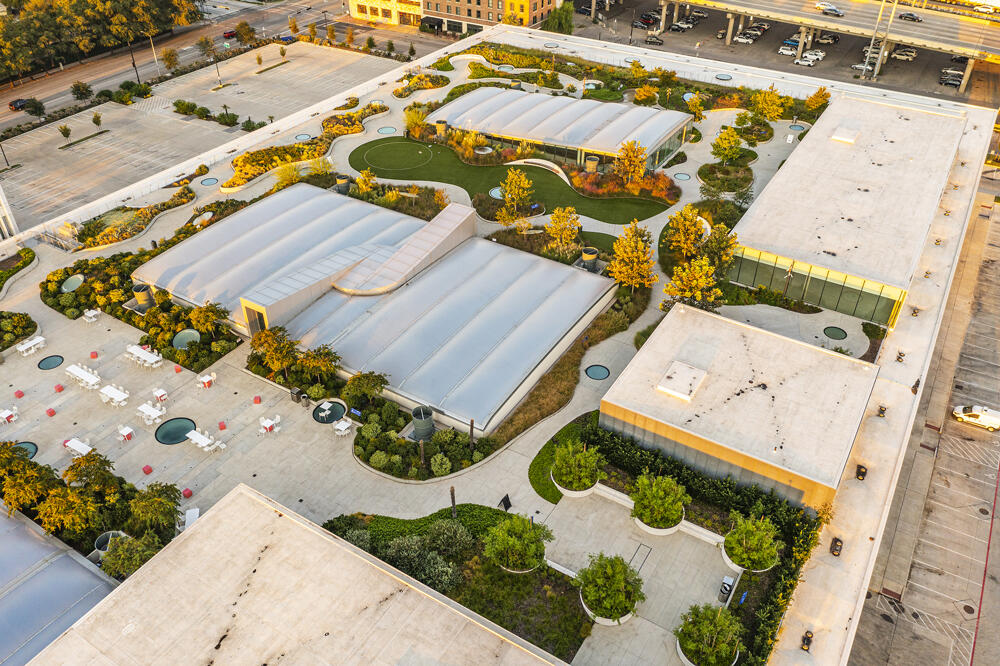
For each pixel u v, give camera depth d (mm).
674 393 56719
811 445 52625
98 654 39406
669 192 92375
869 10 146250
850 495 54156
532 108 108062
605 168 97438
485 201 91062
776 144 105250
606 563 45594
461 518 52844
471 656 39281
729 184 93875
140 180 104625
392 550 48719
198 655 39344
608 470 56375
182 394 64375
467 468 56812
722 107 116000
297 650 39500
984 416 64062
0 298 76875
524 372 62594
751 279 75688
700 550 50781
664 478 51781
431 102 116500
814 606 46875
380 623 40844
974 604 50938
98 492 53594
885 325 70688
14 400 63812
